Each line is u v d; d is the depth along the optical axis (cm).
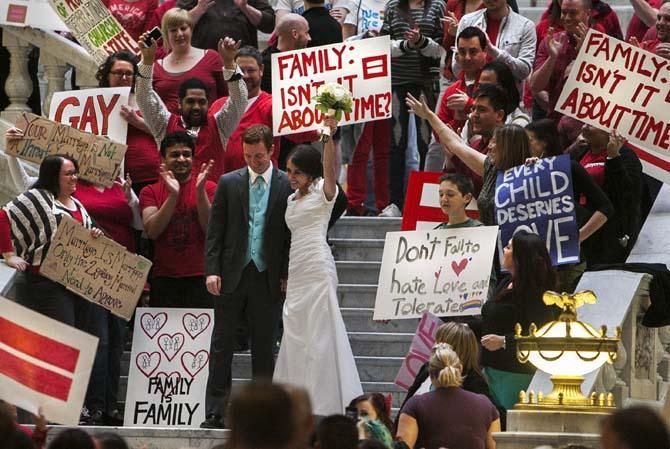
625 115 4125
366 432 2781
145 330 4097
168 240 4206
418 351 3719
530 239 3488
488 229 3894
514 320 3478
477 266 3894
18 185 4447
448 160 4400
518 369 3450
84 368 3178
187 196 4219
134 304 4022
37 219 4022
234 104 4444
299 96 4472
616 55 4141
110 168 4275
